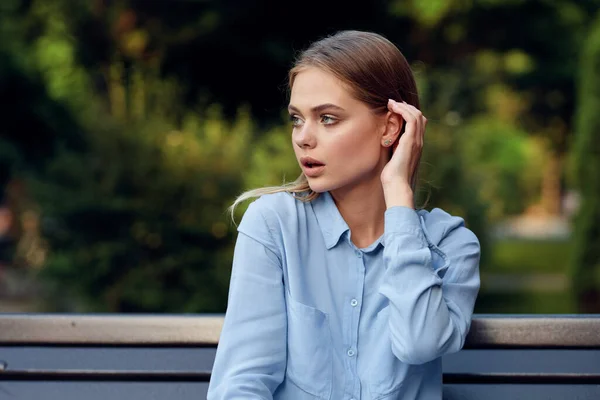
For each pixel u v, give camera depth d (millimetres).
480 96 14641
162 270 6953
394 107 1580
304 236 1614
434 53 13492
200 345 1782
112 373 1758
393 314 1495
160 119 7566
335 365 1550
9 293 9938
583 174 9773
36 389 1750
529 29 13539
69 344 1785
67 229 6996
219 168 7164
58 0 11625
